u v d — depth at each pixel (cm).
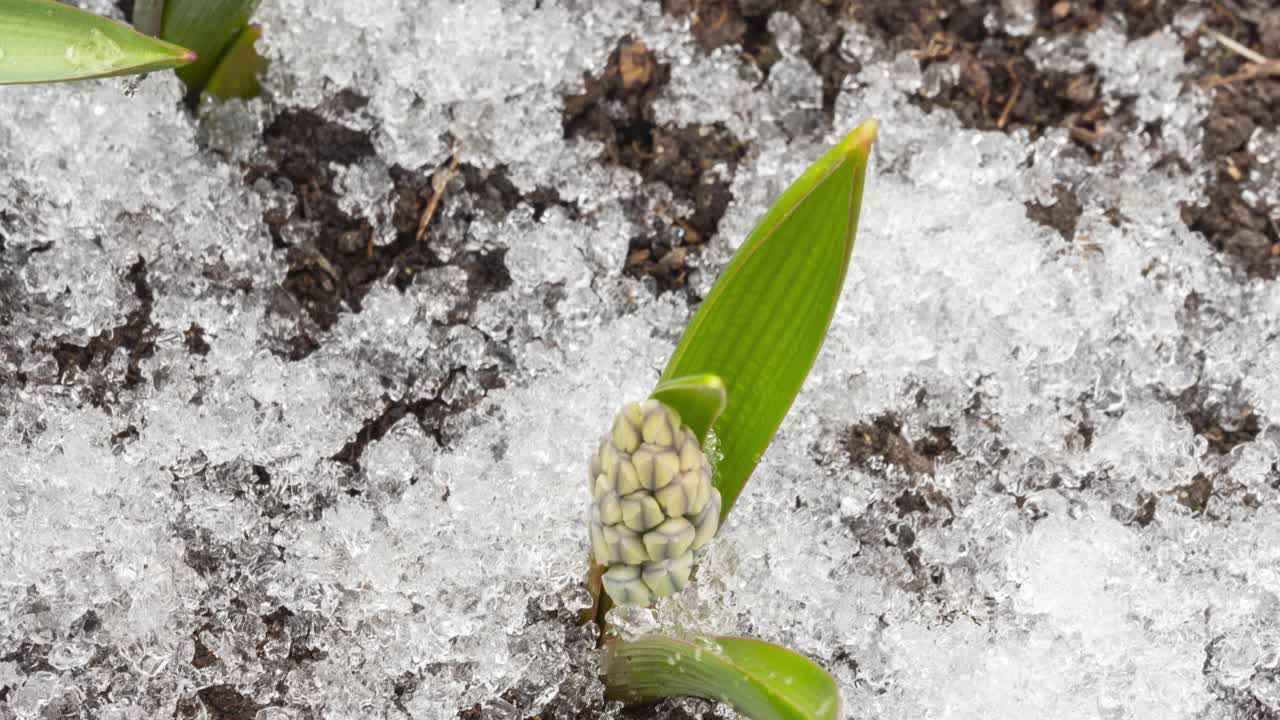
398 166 70
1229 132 73
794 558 66
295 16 69
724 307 60
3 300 67
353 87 70
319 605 65
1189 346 71
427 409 68
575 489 66
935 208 70
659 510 58
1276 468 70
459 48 70
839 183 58
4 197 68
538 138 70
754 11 73
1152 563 68
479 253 70
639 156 72
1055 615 67
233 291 68
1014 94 73
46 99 68
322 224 70
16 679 65
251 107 69
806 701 59
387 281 69
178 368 67
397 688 65
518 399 68
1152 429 69
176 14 66
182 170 68
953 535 68
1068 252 71
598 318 69
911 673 66
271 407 67
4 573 65
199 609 66
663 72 72
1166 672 67
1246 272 72
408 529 66
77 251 67
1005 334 70
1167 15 74
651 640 62
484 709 65
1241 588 68
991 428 69
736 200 71
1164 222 72
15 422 66
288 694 65
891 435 69
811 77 72
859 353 69
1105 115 73
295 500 66
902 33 74
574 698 66
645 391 68
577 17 71
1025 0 74
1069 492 69
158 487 66
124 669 65
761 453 61
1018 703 66
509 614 65
